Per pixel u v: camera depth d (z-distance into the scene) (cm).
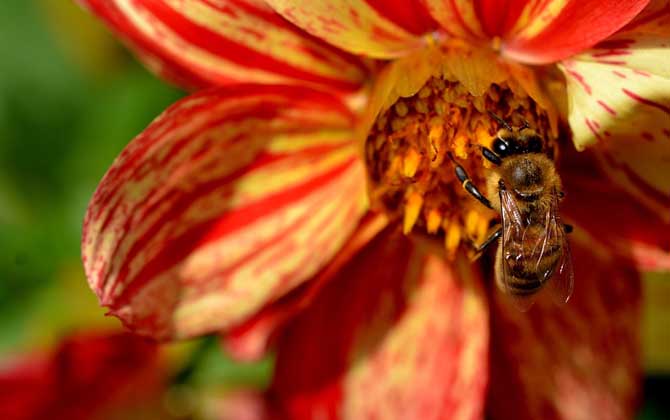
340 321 15
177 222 14
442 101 14
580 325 15
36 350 16
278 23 14
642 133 13
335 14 14
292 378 15
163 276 14
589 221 14
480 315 15
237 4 14
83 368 16
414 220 14
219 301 14
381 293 15
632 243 14
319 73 14
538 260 14
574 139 14
